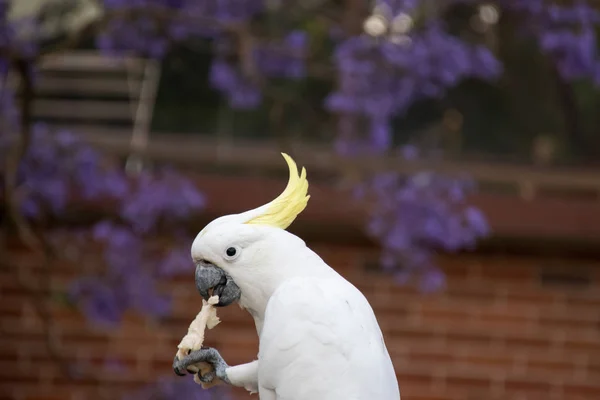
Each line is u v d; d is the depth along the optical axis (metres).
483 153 12.26
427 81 9.54
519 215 10.87
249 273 4.21
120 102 12.08
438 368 11.02
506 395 11.03
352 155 10.14
